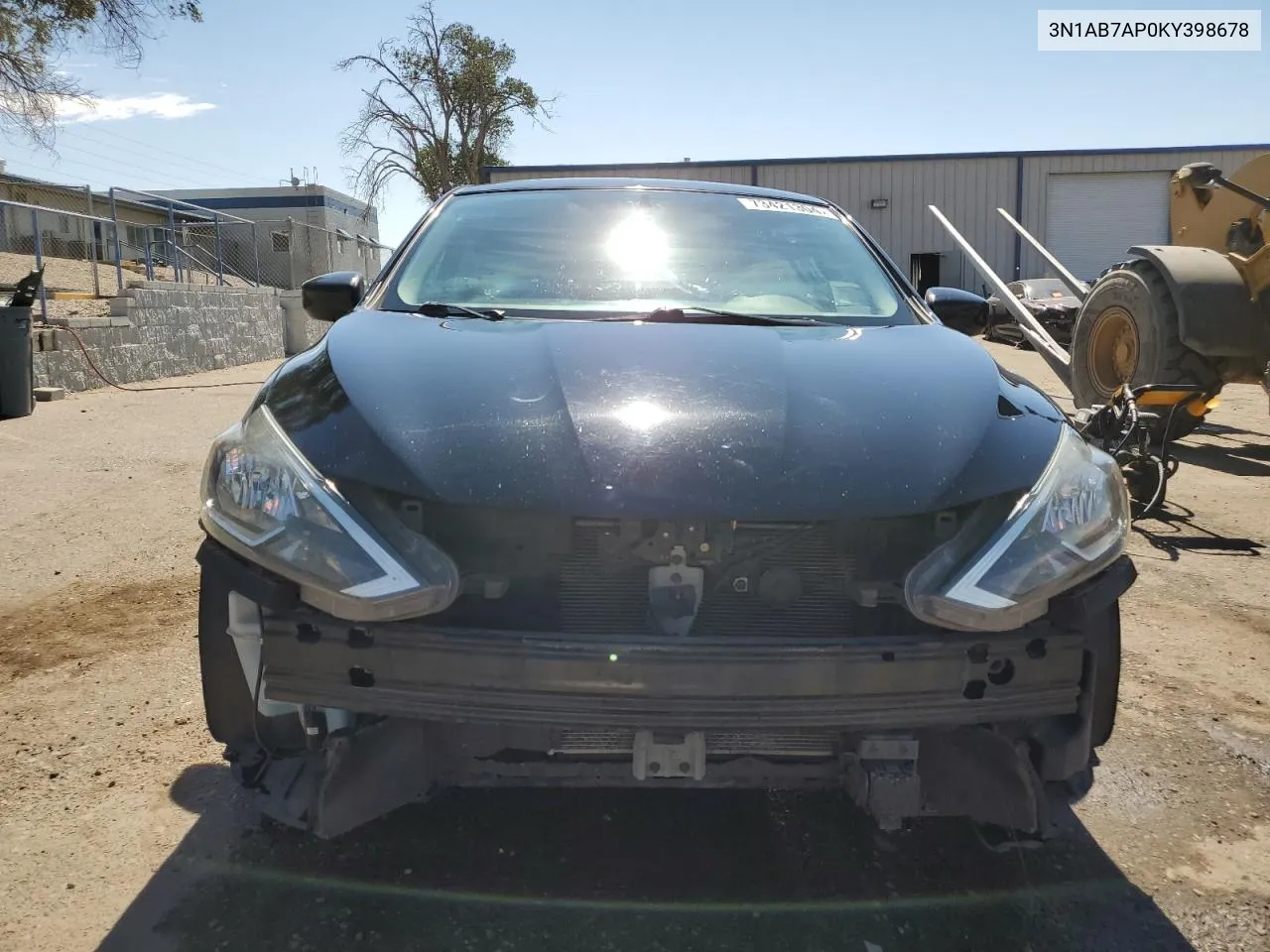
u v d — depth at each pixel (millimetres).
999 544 2059
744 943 2162
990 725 2248
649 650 1920
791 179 27734
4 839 2498
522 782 2197
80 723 3129
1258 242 7477
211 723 2449
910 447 2131
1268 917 2291
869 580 2104
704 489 1996
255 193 35000
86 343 12242
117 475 6785
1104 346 8031
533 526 2047
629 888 2338
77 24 13547
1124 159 27359
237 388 12789
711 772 2164
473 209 3572
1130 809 2744
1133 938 2215
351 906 2252
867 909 2287
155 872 2371
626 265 3230
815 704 1952
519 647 1937
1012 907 2307
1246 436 9117
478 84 36062
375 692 1985
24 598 4270
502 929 2186
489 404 2191
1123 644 3947
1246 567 4965
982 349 2785
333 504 2023
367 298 3137
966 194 27641
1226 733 3197
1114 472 2309
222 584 2285
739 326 2826
